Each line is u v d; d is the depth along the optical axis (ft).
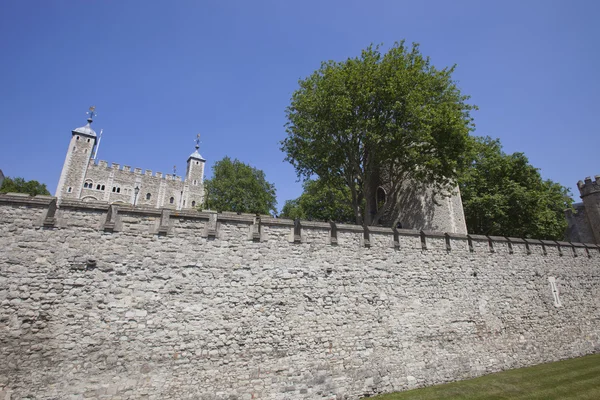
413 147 63.87
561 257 55.88
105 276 28.58
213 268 31.99
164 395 27.50
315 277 35.76
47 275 27.12
